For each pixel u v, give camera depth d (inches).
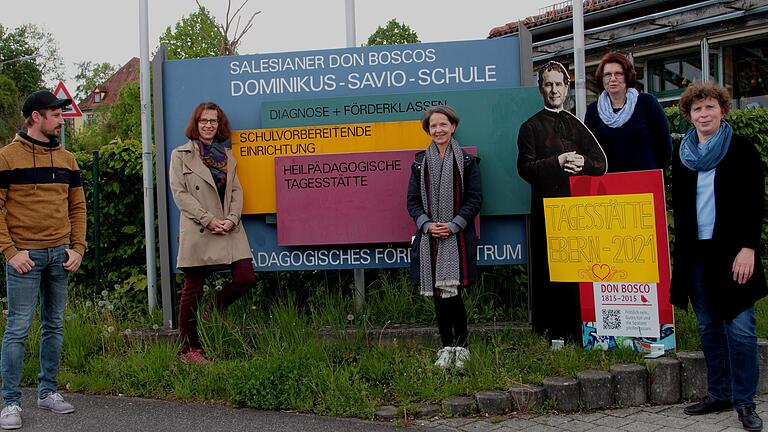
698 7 497.7
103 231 289.0
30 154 184.4
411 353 226.4
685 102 177.3
